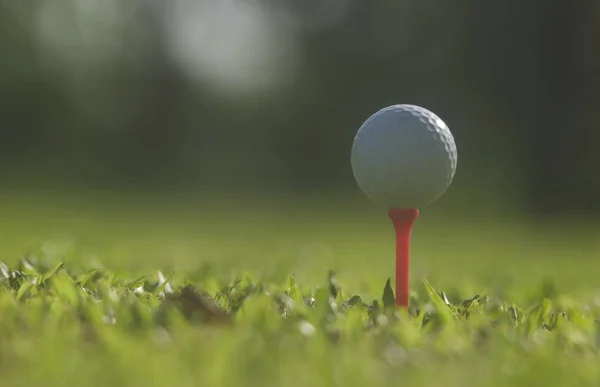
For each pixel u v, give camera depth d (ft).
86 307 8.35
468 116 66.03
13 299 8.96
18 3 77.15
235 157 76.54
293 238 33.83
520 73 63.46
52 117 76.84
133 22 80.28
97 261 15.98
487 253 28.40
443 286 14.73
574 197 58.59
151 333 7.48
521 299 12.95
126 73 78.84
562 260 25.86
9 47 76.54
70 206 49.06
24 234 29.53
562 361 7.13
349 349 7.24
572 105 60.44
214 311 8.33
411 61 70.08
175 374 6.13
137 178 70.64
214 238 32.45
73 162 74.59
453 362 7.03
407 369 6.68
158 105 78.69
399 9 70.44
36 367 6.30
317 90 74.59
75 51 78.74
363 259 24.02
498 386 6.36
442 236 37.63
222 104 77.82
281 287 11.64
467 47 66.49
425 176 9.35
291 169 74.54
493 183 61.41
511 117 63.52
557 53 61.31
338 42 73.61
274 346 7.04
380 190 9.48
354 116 73.20
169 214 46.37
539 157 60.95
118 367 6.23
